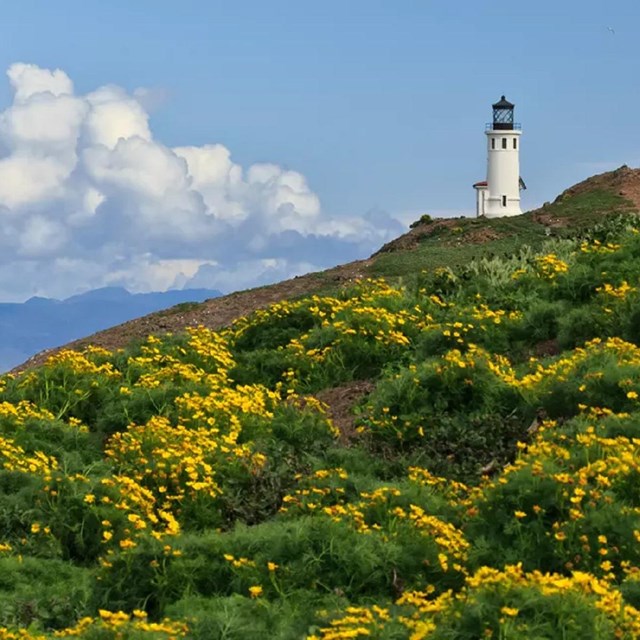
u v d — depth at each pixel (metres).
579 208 82.38
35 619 20.77
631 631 16.27
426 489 24.27
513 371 31.95
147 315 64.25
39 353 59.88
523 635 16.11
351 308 39.72
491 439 28.70
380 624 17.28
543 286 39.41
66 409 33.12
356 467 27.98
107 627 17.94
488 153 131.38
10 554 23.66
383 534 21.41
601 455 23.25
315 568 20.59
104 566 21.47
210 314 61.00
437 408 30.53
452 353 31.97
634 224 47.62
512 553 20.77
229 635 18.30
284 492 26.56
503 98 131.00
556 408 28.62
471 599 16.84
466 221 84.25
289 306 41.94
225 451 28.08
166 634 17.69
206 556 21.19
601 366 29.16
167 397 32.91
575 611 16.45
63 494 25.17
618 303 35.06
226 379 36.03
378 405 31.09
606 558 20.12
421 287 43.34
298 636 18.03
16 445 29.23
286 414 31.73
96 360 37.47
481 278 41.81
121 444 29.12
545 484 21.59
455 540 21.25
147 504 25.12
